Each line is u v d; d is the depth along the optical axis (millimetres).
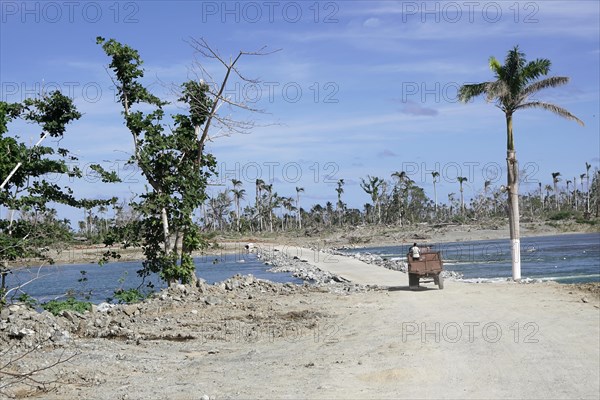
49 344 14719
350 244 112438
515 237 30203
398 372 11062
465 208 161375
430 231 122188
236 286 26875
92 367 12352
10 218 21328
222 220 30562
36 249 21578
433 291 25391
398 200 144375
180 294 23844
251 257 76188
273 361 12789
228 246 93188
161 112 25234
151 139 24328
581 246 74562
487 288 25625
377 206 148375
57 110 23281
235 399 9766
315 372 11531
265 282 28203
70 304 20453
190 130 25594
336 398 9609
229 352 14117
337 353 13359
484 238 113562
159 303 21875
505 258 58906
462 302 21094
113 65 24766
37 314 16875
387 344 14070
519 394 9523
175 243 25672
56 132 23469
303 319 19016
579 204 167375
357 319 18500
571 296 21266
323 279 36281
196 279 26484
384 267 44031
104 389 10617
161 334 16531
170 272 25297
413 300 22500
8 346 14398
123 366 12484
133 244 25734
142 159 24281
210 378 11328
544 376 10547
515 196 30141
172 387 10664
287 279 41250
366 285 29125
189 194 25188
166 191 25312
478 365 11555
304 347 14383
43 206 21938
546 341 13500
